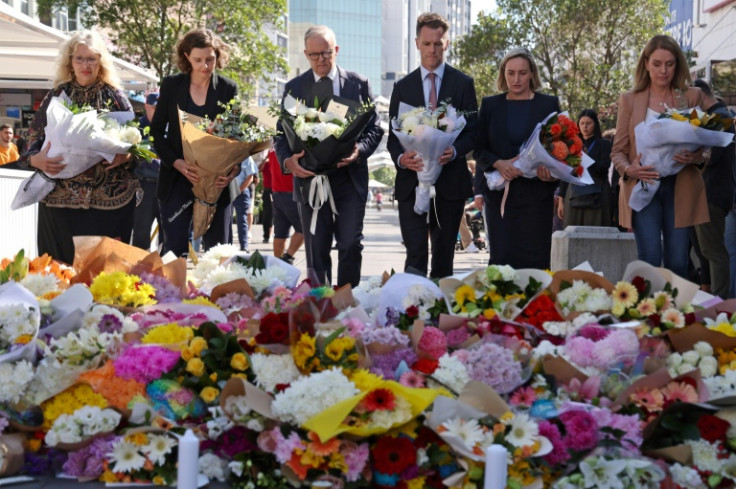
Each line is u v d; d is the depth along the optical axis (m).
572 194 14.00
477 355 4.73
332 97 8.82
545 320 5.79
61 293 5.68
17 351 4.66
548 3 48.00
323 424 4.05
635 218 8.32
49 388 4.61
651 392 4.66
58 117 7.85
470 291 6.06
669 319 5.62
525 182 8.65
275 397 4.32
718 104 9.34
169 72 45.16
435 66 8.90
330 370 4.43
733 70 30.94
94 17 45.25
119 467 4.28
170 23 45.25
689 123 7.86
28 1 43.19
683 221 8.16
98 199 8.24
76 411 4.41
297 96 9.05
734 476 4.39
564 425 4.35
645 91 8.44
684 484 4.29
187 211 8.72
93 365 4.75
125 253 6.69
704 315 5.91
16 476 4.40
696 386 4.64
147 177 13.23
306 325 4.58
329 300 5.12
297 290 6.38
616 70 46.78
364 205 8.91
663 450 4.39
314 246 8.88
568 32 48.00
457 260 19.41
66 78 8.34
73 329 5.21
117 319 5.27
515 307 6.02
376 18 197.50
